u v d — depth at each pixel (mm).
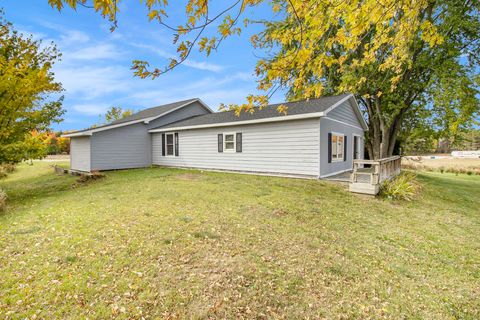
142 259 3555
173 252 3771
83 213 5621
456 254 4230
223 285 3049
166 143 15172
